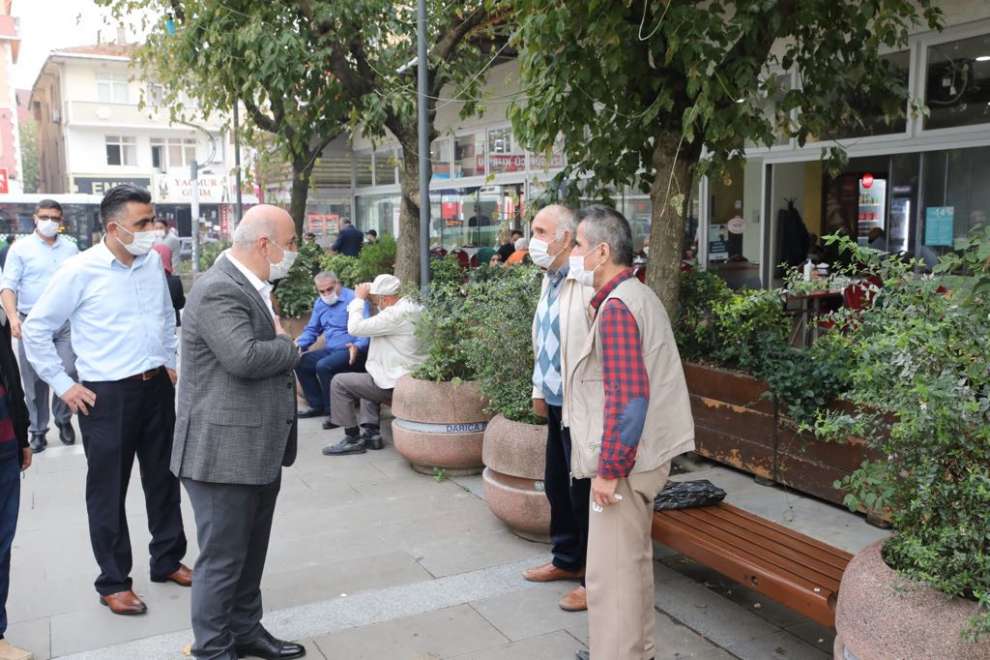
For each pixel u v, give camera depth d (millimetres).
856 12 5289
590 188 5879
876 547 2574
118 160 40469
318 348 8047
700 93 4672
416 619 3805
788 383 4984
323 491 5668
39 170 56875
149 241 3865
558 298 3670
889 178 8430
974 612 2188
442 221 17172
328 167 22297
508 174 14836
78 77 39312
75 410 3805
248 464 3219
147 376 3930
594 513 3059
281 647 3496
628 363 2877
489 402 5473
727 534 3646
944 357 2283
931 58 7844
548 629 3689
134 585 4250
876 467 2545
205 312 3148
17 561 4594
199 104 12188
